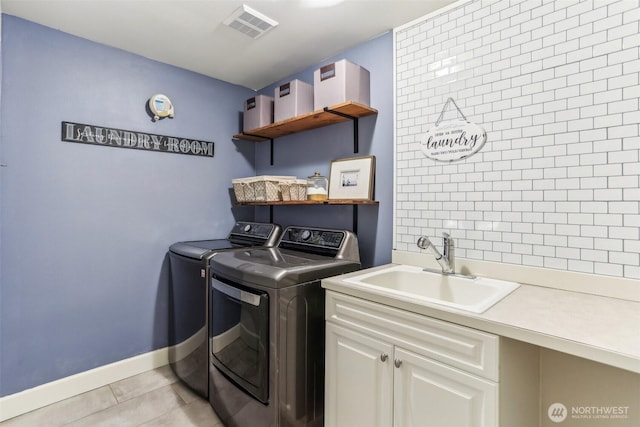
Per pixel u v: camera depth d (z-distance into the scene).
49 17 1.84
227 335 1.74
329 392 1.48
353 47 2.21
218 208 2.77
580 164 1.31
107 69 2.16
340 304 1.44
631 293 1.20
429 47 1.81
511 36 1.50
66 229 2.01
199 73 2.64
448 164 1.72
